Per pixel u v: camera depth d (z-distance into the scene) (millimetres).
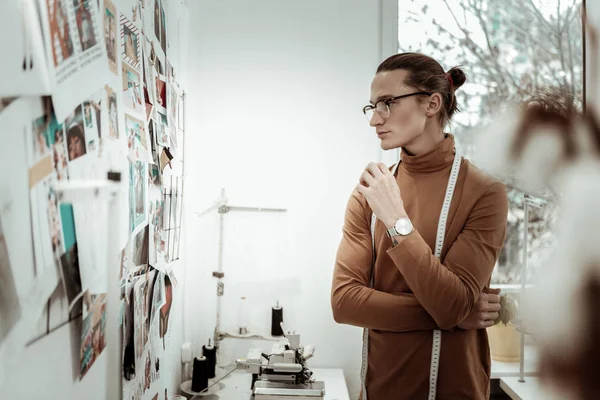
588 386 144
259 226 2400
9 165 613
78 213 853
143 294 1372
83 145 874
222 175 2402
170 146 1772
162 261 1651
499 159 167
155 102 1521
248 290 2400
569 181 149
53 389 765
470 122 2154
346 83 2389
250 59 2398
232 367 2324
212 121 2398
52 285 750
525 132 161
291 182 2396
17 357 640
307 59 2395
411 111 1353
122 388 1146
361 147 2385
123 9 1151
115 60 1076
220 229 2336
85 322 893
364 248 1472
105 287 1004
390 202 1319
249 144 2396
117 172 1075
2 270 599
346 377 2396
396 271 1413
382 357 1405
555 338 150
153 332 1529
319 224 2395
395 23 2361
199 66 2395
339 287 1444
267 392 1909
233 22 2396
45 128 718
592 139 148
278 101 2395
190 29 2254
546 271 156
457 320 1265
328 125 2391
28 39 656
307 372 2010
